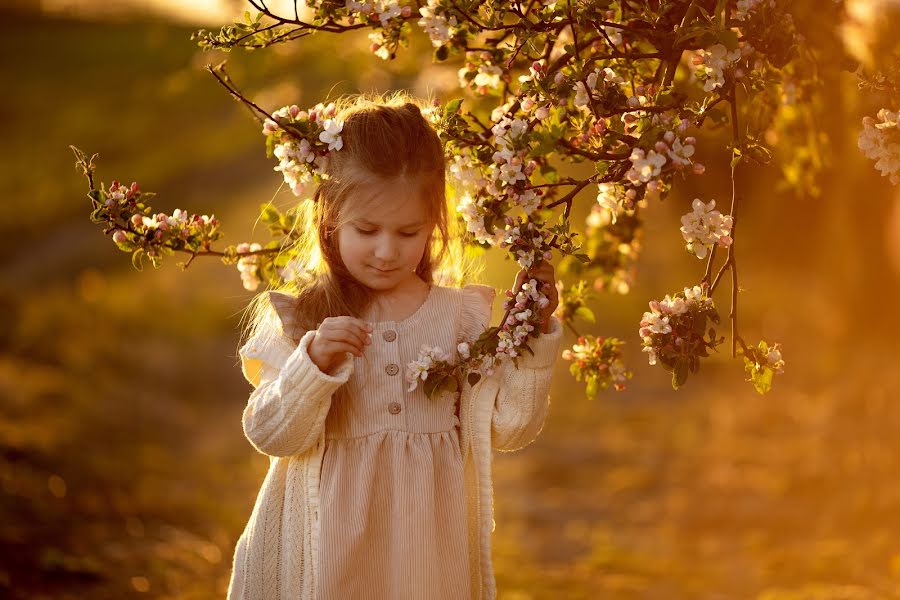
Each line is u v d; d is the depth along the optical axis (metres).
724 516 8.55
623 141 2.59
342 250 2.80
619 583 6.88
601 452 11.46
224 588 6.20
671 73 2.79
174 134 28.69
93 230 23.14
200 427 12.16
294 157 2.77
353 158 2.74
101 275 20.12
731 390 13.40
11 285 19.27
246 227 21.31
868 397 11.12
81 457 8.74
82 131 29.25
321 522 2.80
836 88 3.54
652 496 9.66
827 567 6.67
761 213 17.25
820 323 14.59
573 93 2.61
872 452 9.27
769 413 11.62
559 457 11.37
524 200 2.67
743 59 2.61
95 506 7.50
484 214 2.72
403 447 2.84
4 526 6.39
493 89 3.27
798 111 3.84
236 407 13.61
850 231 13.55
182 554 6.82
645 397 13.72
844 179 13.10
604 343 3.20
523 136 2.58
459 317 2.98
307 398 2.69
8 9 39.81
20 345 14.07
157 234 3.03
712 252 2.73
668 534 8.34
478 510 2.92
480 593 2.94
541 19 2.74
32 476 7.70
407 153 2.73
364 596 2.80
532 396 2.89
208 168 26.14
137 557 6.50
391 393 2.87
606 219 4.07
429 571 2.78
